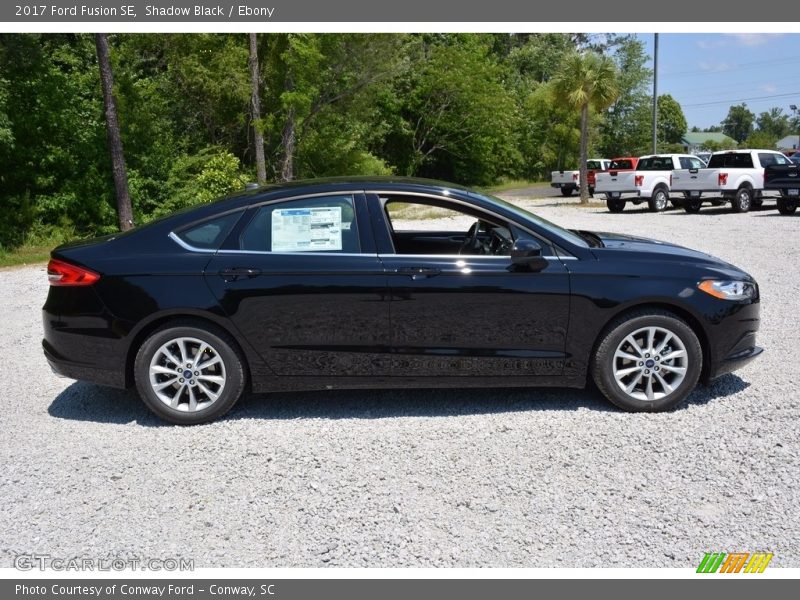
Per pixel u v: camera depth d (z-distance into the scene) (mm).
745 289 4656
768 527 3205
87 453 4164
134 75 20531
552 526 3250
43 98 17000
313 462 3961
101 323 4480
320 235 4551
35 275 12219
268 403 4965
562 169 53719
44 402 5137
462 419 4559
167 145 20484
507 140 47844
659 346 4555
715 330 4555
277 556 3078
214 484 3732
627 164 25422
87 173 17938
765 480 3631
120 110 18875
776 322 6926
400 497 3543
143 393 4520
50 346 4656
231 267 4449
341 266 4453
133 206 18781
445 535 3199
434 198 4617
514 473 3771
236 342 4547
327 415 4695
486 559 3016
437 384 4590
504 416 4594
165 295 4422
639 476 3709
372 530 3256
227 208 4613
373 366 4535
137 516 3428
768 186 18609
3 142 15523
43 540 3234
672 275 4539
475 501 3486
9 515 3455
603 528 3227
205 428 4516
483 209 4617
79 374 4609
